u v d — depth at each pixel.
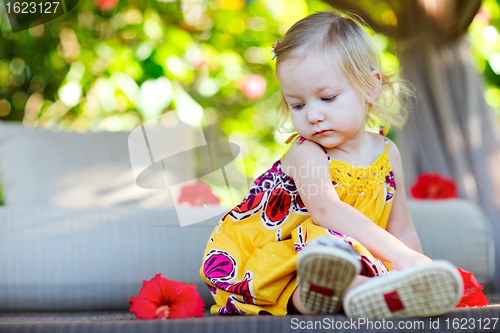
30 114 2.71
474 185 2.03
